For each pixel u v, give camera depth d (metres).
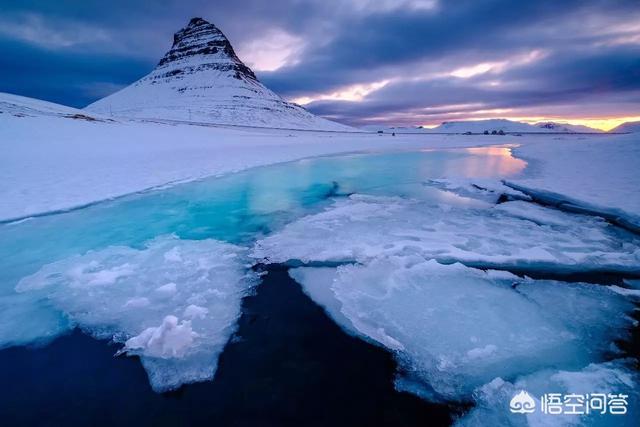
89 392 2.80
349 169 15.34
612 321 3.58
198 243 5.95
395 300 4.02
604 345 3.22
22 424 2.53
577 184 9.15
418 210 7.93
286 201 9.09
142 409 2.63
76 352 3.25
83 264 5.04
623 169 9.99
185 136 31.55
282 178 12.59
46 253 5.41
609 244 5.60
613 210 6.83
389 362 3.07
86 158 14.67
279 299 4.14
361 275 4.64
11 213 6.93
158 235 6.34
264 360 3.12
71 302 4.04
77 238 6.07
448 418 2.51
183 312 3.84
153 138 26.30
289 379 2.90
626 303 3.92
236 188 10.55
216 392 2.77
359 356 3.15
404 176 13.39
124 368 3.04
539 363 2.99
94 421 2.54
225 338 3.42
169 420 2.53
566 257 5.09
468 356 3.09
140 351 3.22
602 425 2.37
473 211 7.78
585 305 3.88
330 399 2.69
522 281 4.44
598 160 12.16
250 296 4.21
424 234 6.22
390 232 6.35
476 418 2.48
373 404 2.64
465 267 4.78
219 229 6.73
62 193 8.45
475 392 2.71
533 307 3.84
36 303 4.02
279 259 5.24
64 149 16.95
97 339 3.43
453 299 4.02
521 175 11.54
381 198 9.34
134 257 5.32
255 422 2.50
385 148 28.86
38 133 20.61
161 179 10.78
